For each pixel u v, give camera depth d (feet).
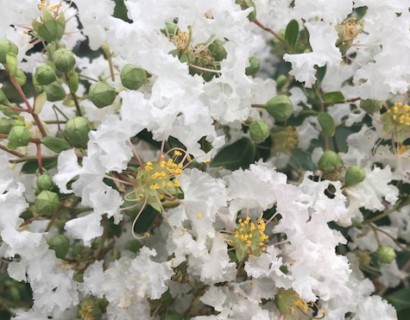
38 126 0.43
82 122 0.40
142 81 0.40
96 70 0.50
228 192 0.42
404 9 0.44
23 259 0.41
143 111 0.37
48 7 0.42
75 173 0.37
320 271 0.41
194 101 0.39
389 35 0.44
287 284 0.41
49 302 0.40
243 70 0.41
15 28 0.45
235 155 0.47
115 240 0.46
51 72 0.41
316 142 0.53
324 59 0.43
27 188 0.43
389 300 0.52
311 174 0.44
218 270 0.40
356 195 0.47
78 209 0.44
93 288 0.41
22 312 0.43
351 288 0.47
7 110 0.42
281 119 0.47
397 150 0.48
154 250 0.40
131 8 0.40
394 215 0.54
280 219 0.42
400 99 0.48
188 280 0.43
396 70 0.44
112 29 0.40
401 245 0.53
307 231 0.41
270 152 0.52
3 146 0.41
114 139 0.37
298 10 0.43
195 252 0.40
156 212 0.42
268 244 0.42
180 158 0.43
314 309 0.45
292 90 0.51
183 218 0.40
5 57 0.41
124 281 0.41
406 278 0.59
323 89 0.51
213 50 0.42
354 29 0.45
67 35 0.47
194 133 0.39
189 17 0.41
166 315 0.43
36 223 0.46
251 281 0.42
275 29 0.50
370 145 0.49
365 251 0.54
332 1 0.43
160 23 0.41
